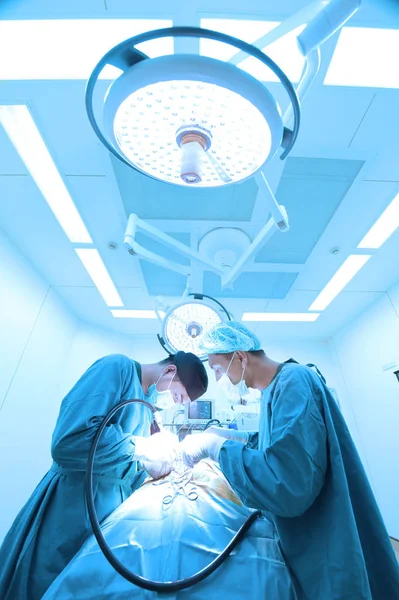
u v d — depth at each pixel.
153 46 1.11
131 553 0.64
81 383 0.94
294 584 0.63
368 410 3.03
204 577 0.59
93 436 0.80
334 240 2.05
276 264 2.25
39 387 2.46
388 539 0.70
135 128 0.58
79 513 0.83
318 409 0.78
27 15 1.05
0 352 2.02
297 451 0.66
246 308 2.92
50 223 2.00
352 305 3.03
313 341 3.81
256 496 0.64
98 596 0.55
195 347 1.35
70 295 2.79
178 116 0.56
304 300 2.81
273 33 0.68
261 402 1.04
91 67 1.20
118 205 1.75
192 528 0.71
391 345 2.75
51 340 2.65
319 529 0.67
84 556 0.65
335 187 1.67
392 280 2.64
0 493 1.94
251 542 0.71
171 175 0.71
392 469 2.67
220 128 0.58
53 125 1.39
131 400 0.95
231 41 0.46
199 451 0.93
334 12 0.52
